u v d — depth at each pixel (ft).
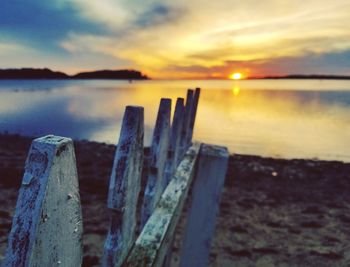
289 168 45.29
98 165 38.63
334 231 21.12
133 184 4.16
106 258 3.87
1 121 118.83
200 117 138.31
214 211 6.99
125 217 4.01
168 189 5.48
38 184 1.89
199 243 7.09
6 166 35.40
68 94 348.38
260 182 35.68
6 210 21.34
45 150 1.92
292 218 23.56
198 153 7.97
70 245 2.36
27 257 1.83
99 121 124.57
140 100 247.29
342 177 39.93
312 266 16.48
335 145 78.74
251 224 21.99
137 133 3.97
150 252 3.69
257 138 88.89
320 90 463.83
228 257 17.13
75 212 2.39
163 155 6.52
